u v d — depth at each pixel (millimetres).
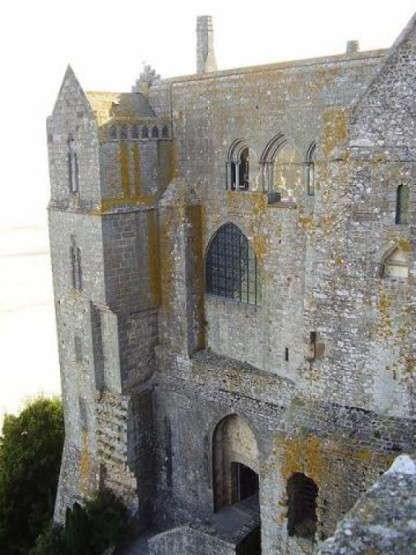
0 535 40594
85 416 38250
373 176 21953
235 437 34969
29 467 42438
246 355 34188
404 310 22297
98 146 33031
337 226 23094
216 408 34281
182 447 36656
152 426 37625
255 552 31625
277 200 31859
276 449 25641
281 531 26062
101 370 36875
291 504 25906
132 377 36438
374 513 10203
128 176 34438
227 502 36281
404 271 22312
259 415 32312
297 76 28812
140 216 35094
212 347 36031
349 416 24031
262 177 31531
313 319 24484
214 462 35406
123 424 36156
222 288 35094
